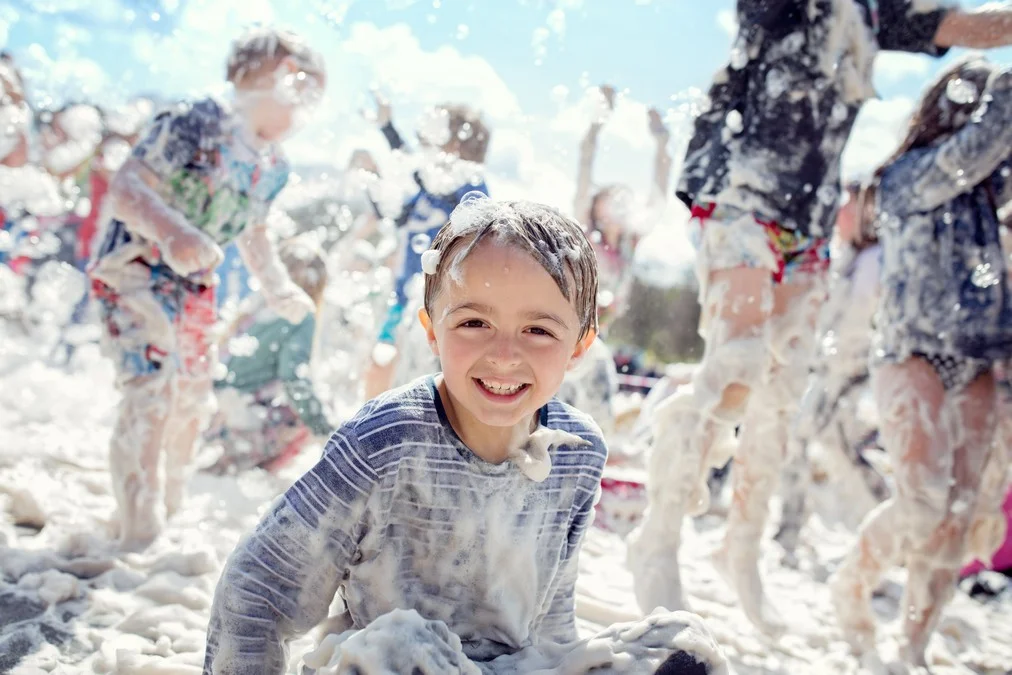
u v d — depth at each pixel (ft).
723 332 6.66
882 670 6.35
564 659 3.59
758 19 6.66
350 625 3.92
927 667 6.63
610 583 7.63
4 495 7.94
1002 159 6.61
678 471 6.68
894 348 6.84
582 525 4.14
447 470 3.63
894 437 6.75
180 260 6.63
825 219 6.88
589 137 11.78
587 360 10.21
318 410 9.99
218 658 3.58
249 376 10.25
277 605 3.62
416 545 3.68
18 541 6.97
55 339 13.10
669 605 6.48
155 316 7.11
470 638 3.77
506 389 3.48
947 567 6.70
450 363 3.50
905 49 7.11
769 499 7.08
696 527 11.05
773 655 6.59
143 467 7.13
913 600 6.76
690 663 3.51
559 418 4.05
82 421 11.23
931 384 6.70
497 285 3.40
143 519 7.13
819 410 10.48
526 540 3.81
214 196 7.22
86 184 11.92
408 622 3.20
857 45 6.72
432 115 9.23
